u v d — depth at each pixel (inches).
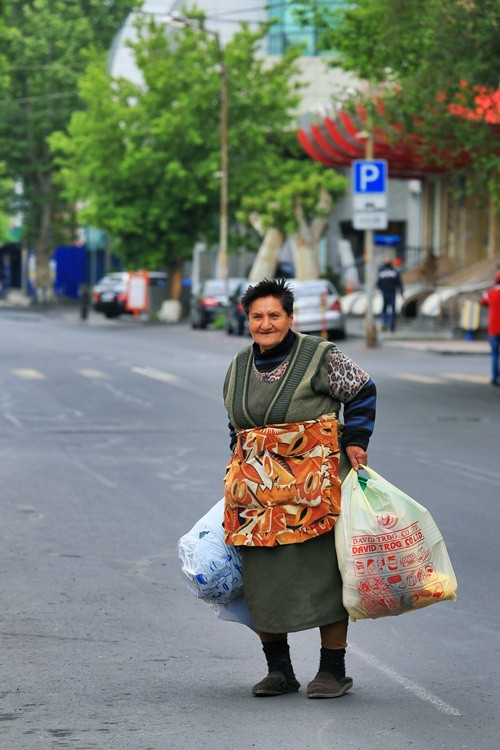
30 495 1024.9
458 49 1882.4
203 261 6003.9
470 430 1473.9
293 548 494.0
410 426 1507.1
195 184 4453.7
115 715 491.5
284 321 497.0
